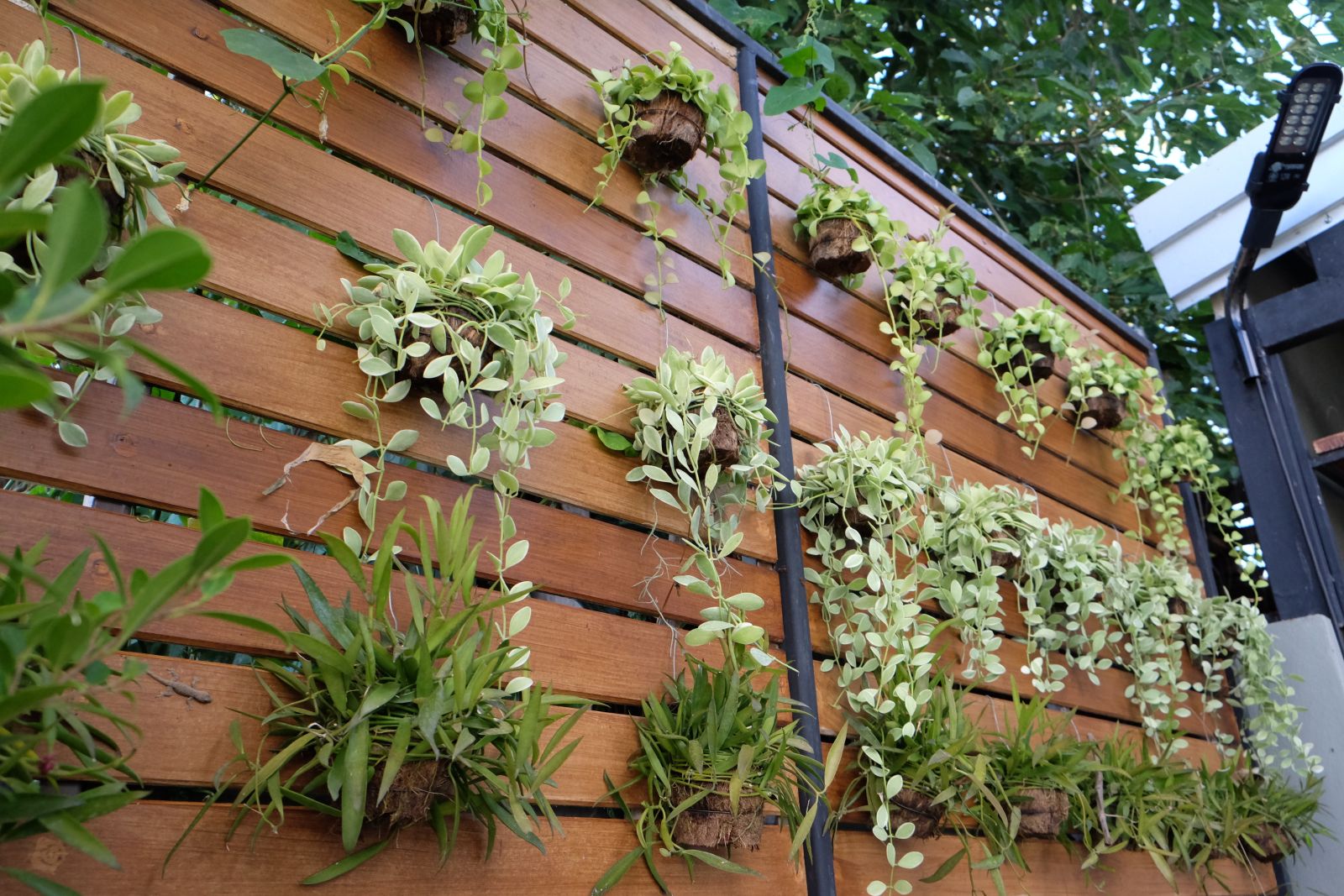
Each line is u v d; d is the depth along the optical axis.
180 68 1.27
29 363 0.88
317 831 1.11
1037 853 2.08
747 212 2.06
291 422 1.25
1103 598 2.48
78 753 0.90
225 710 1.09
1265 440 3.03
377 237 1.41
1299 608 2.87
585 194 1.73
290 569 1.18
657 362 1.74
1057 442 2.76
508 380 1.38
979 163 3.93
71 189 0.47
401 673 1.11
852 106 3.46
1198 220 3.16
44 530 1.02
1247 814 2.49
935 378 2.43
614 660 1.48
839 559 1.90
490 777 1.11
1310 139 2.53
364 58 1.38
